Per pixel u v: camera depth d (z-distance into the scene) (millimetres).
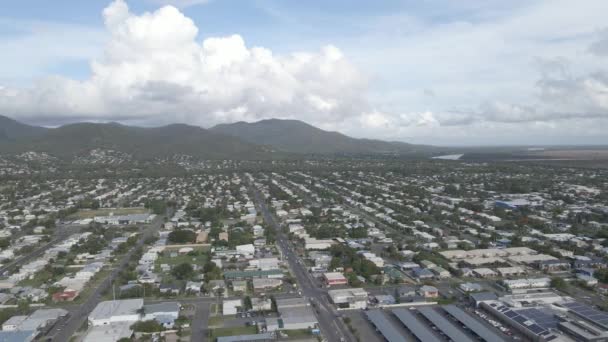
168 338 108375
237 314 122812
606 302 131250
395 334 107688
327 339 107625
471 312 124500
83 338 104875
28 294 134875
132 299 128000
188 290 138875
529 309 120438
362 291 135000
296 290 142000
